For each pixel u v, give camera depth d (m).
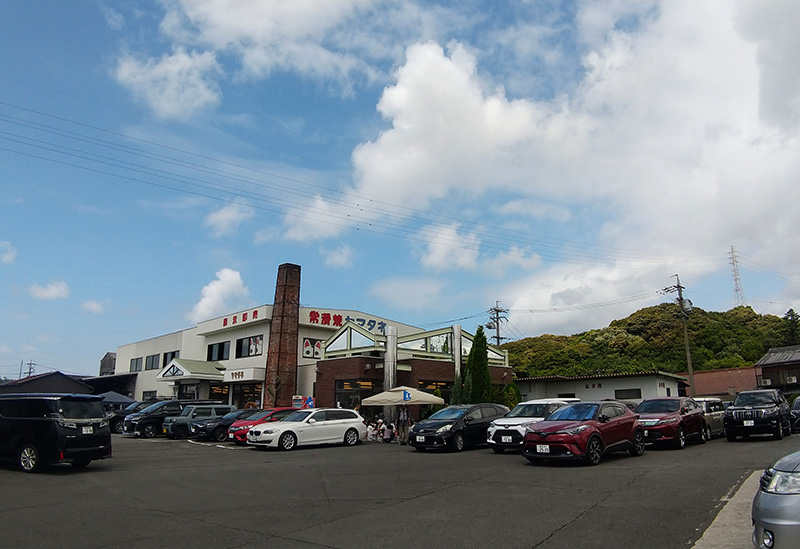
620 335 56.75
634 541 6.91
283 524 8.20
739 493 9.53
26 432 14.21
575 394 36.53
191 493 11.02
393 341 30.98
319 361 33.84
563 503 9.16
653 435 17.70
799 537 5.08
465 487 10.98
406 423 24.16
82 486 12.01
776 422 19.61
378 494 10.53
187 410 28.73
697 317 55.75
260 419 24.64
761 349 52.94
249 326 41.12
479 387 29.88
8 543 7.29
